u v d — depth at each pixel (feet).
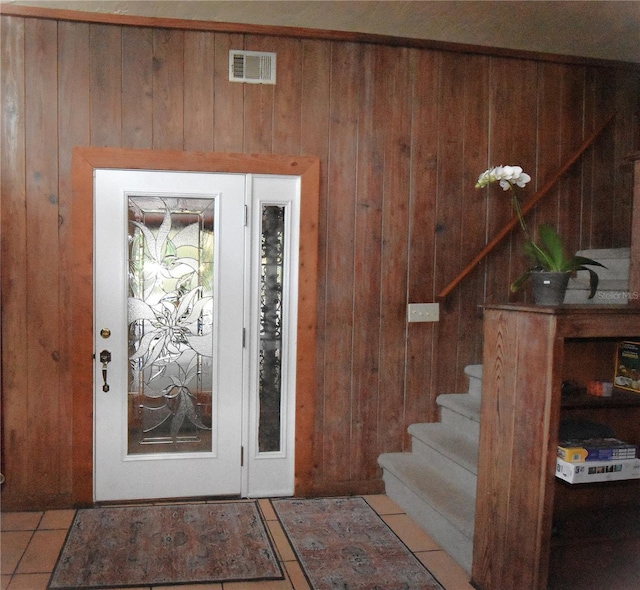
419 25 10.71
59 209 9.96
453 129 11.18
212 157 10.30
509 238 11.52
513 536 7.19
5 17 9.71
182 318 10.53
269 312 10.81
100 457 10.29
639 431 8.17
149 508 10.22
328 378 10.92
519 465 7.12
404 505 10.36
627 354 7.93
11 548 8.73
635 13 10.28
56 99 9.89
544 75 11.51
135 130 10.11
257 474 10.83
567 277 7.49
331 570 8.34
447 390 11.43
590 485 7.16
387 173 10.96
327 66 10.68
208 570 8.24
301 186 10.62
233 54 10.36
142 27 10.09
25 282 9.93
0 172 9.79
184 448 10.59
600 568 7.47
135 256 10.36
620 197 11.96
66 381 10.11
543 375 6.75
